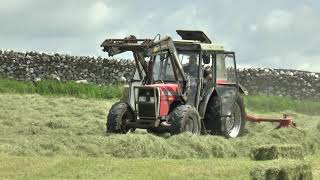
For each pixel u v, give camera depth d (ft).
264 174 57.52
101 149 79.51
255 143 88.58
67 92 170.60
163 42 94.63
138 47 95.55
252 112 150.20
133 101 95.30
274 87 196.34
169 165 68.33
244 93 104.63
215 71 99.60
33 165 66.80
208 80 98.99
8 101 133.28
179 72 95.55
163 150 79.66
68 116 116.57
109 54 97.66
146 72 98.02
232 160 74.38
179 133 89.92
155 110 93.25
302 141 91.91
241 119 103.40
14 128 98.53
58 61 189.26
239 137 98.02
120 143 79.77
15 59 187.01
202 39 103.76
